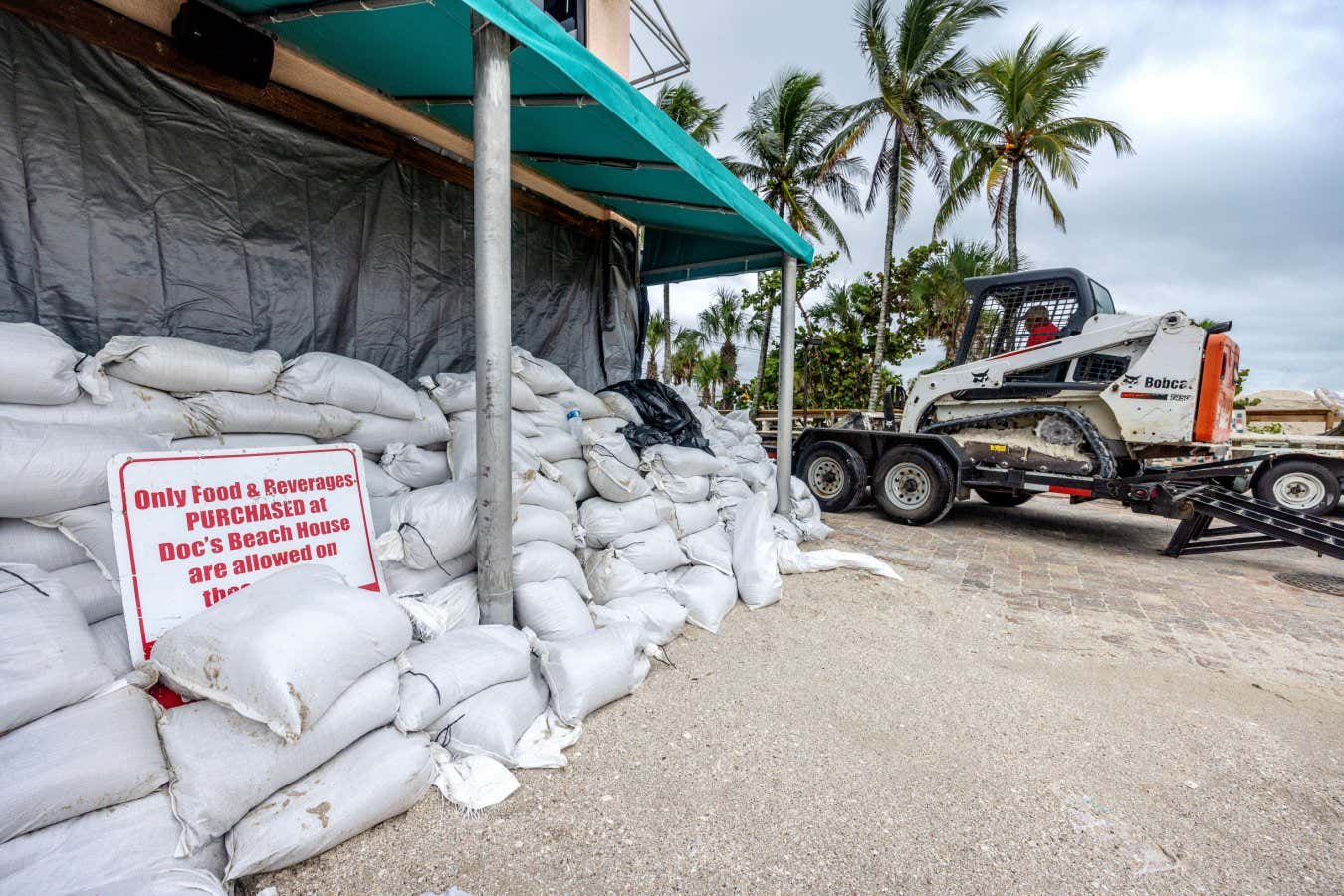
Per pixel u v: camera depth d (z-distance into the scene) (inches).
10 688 48.9
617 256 214.4
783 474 201.3
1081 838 70.3
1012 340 243.9
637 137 123.4
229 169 109.9
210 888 49.8
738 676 106.2
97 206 94.7
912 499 246.1
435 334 149.5
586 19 185.2
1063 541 231.5
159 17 98.1
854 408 729.0
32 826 46.4
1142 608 153.4
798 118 684.1
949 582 167.8
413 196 142.8
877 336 658.8
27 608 54.9
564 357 199.5
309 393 97.4
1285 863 67.4
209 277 108.2
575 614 100.9
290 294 120.3
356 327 133.2
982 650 122.9
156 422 80.7
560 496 116.6
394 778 65.2
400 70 116.3
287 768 58.9
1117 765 85.2
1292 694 108.3
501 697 79.2
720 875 62.7
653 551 127.1
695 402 224.5
